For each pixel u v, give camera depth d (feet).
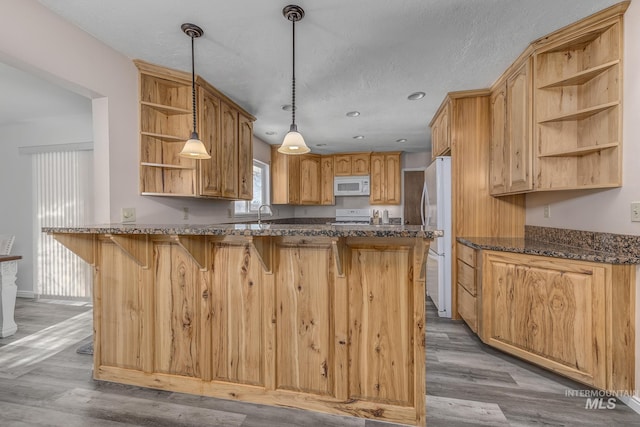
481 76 8.34
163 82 8.04
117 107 7.06
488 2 5.44
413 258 5.02
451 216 9.62
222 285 5.73
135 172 7.53
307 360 5.41
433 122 12.09
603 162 6.10
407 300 5.06
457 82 8.70
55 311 10.71
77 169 11.75
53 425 4.99
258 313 5.58
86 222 11.68
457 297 9.61
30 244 12.21
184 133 8.28
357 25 6.06
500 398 5.63
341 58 7.34
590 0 5.41
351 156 18.13
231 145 10.00
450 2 5.42
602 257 5.32
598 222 6.20
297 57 7.27
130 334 6.16
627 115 5.50
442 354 7.35
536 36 6.53
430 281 10.86
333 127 13.06
